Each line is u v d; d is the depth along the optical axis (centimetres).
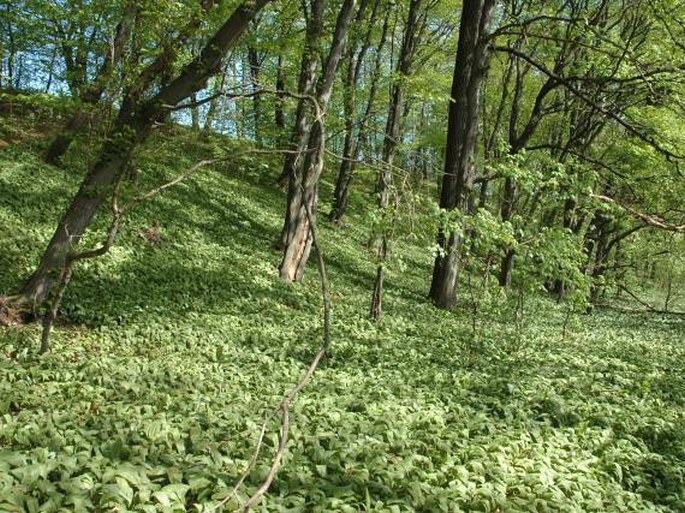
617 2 2333
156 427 726
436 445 805
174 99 1159
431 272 3372
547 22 2103
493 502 665
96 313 1316
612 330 2406
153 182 2516
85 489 546
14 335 1111
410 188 971
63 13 1422
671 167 1891
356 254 2998
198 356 1185
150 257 1800
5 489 513
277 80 2586
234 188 3125
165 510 539
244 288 1814
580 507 704
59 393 865
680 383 1463
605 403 1142
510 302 1467
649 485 841
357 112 2808
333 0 2141
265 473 642
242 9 1115
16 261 1469
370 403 964
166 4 1284
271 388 1016
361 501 631
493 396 1118
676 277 3978
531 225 1276
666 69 1448
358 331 1606
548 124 3153
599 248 2775
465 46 2044
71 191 2047
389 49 3506
